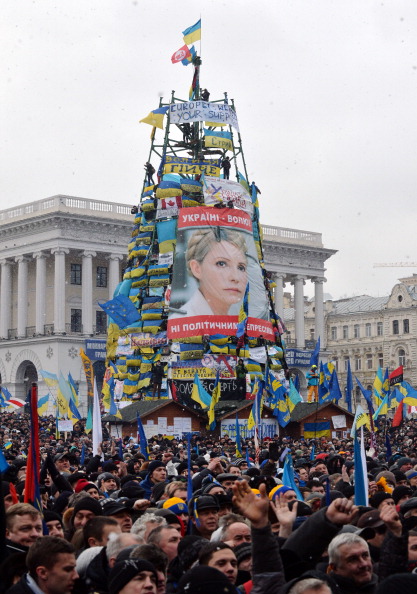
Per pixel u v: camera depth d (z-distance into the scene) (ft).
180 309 177.17
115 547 30.50
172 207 183.32
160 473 63.00
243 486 27.32
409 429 175.32
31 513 34.91
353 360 458.09
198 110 185.37
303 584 23.47
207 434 172.14
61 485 52.90
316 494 48.06
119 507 40.37
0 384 331.98
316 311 391.04
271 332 186.39
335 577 28.14
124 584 25.84
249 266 182.29
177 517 38.34
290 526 32.22
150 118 185.47
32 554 27.76
